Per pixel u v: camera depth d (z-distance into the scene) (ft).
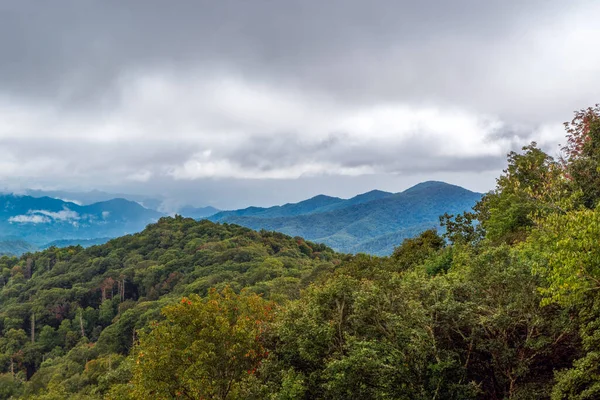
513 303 31.81
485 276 36.52
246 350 42.75
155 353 41.11
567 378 27.12
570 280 26.13
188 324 42.09
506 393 32.65
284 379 38.63
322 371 38.09
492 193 90.63
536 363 33.91
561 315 30.66
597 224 25.91
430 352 32.86
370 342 34.30
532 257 38.58
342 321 42.27
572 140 71.36
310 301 46.80
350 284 44.09
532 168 77.46
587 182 57.31
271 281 231.91
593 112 67.67
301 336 41.19
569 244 26.73
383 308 37.47
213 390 39.65
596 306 27.50
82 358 213.46
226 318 43.29
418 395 31.76
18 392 179.32
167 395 40.06
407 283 39.27
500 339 32.07
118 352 223.30
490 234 78.74
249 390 39.34
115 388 55.06
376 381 33.45
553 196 50.52
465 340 33.55
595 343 27.84
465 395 31.65
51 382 152.87
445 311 32.83
